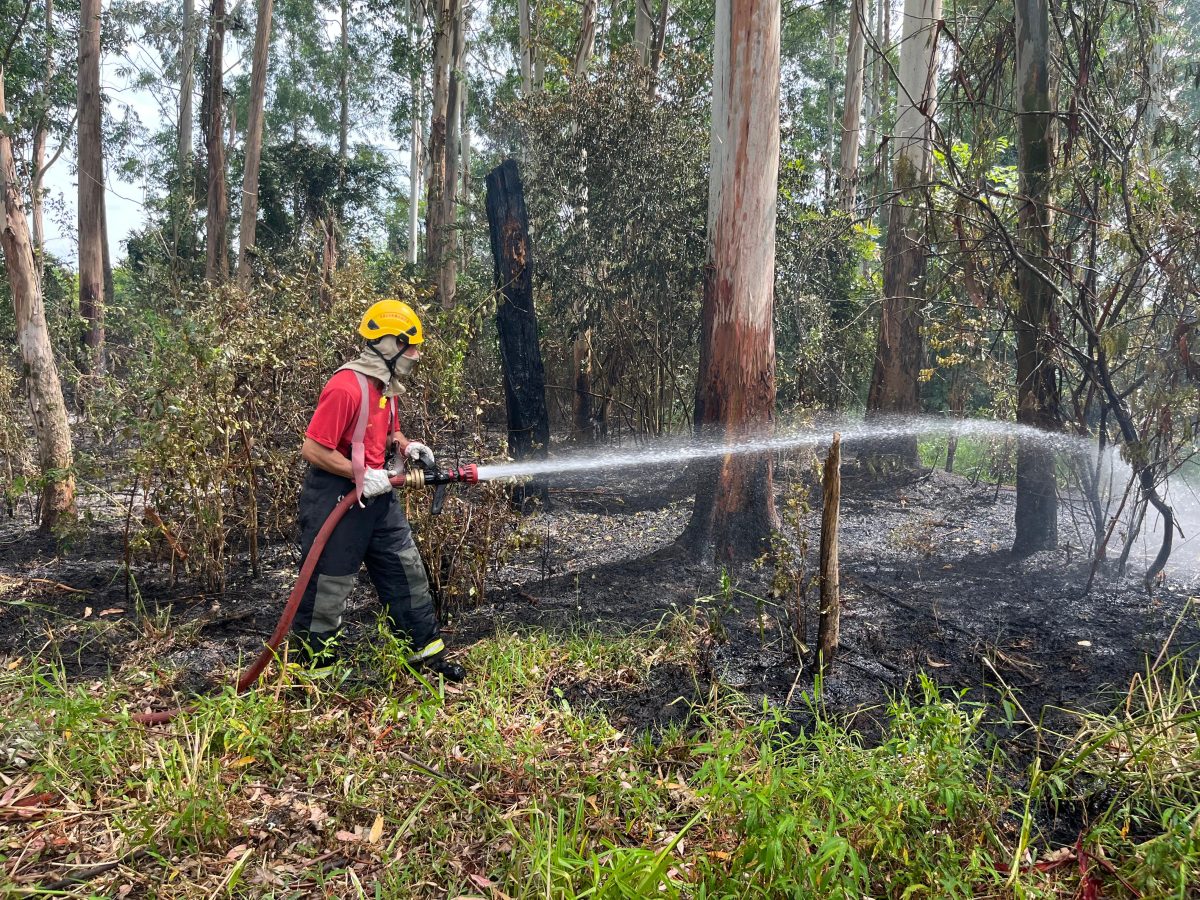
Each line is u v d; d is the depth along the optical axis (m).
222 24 16.95
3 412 6.29
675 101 8.88
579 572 4.90
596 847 2.29
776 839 1.98
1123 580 4.55
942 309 7.53
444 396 4.63
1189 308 4.21
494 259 6.46
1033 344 4.86
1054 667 3.48
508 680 3.29
